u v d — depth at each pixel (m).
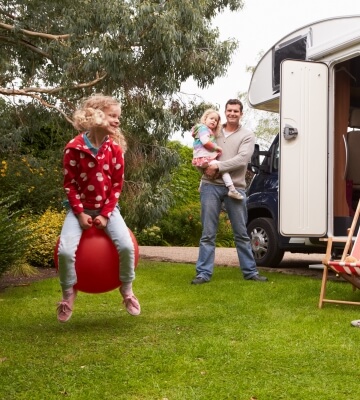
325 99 6.68
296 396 2.89
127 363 3.42
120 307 5.16
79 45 9.87
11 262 6.49
